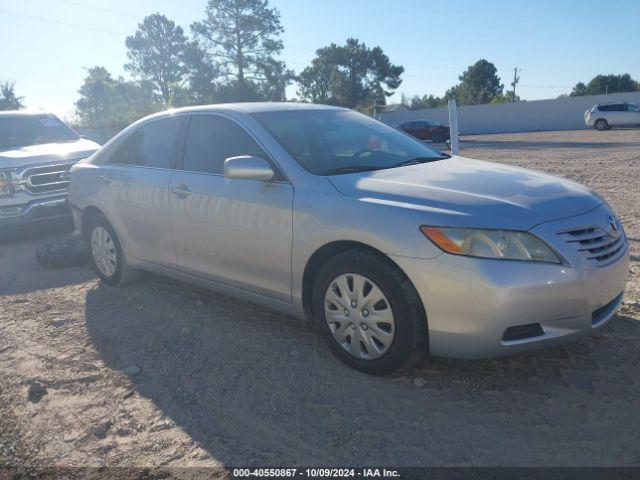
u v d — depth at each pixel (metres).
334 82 72.75
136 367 3.61
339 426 2.89
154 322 4.35
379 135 4.40
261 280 3.79
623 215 7.34
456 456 2.62
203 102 52.69
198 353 3.78
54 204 7.30
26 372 3.64
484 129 44.34
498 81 89.62
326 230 3.29
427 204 3.08
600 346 3.58
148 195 4.54
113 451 2.80
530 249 2.86
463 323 2.88
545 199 3.14
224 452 2.74
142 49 69.50
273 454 2.71
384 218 3.07
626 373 3.26
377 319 3.15
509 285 2.79
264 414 3.03
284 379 3.37
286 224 3.51
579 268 2.90
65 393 3.36
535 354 3.51
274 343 3.86
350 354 3.35
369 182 3.41
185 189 4.19
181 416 3.06
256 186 3.73
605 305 3.14
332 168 3.71
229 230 3.87
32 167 7.20
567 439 2.71
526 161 15.49
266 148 3.80
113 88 66.31
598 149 18.45
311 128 4.11
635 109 30.98
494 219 2.91
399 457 2.64
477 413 2.95
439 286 2.89
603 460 2.56
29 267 6.23
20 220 7.11
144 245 4.74
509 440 2.72
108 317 4.52
